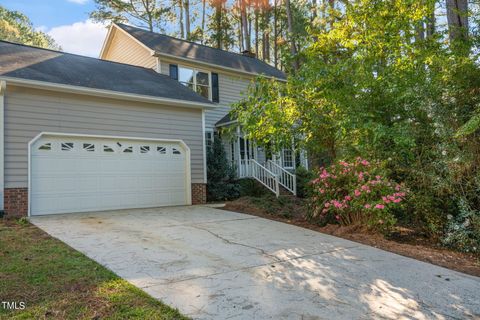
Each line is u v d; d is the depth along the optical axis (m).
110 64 12.52
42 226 6.86
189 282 3.89
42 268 4.14
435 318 3.21
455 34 7.53
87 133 9.20
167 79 12.97
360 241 6.20
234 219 8.15
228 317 3.05
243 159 14.51
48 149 8.64
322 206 7.59
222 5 26.25
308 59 9.03
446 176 6.32
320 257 5.11
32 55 10.49
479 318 3.24
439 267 4.87
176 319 2.97
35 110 8.44
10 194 8.00
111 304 3.21
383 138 7.15
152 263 4.54
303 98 8.07
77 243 5.48
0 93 7.93
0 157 7.88
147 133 10.35
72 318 2.91
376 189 6.65
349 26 8.33
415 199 6.58
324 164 10.23
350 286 3.96
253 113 8.44
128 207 9.89
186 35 26.05
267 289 3.76
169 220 7.85
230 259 4.85
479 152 5.98
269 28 27.33
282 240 6.14
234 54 18.78
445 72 6.51
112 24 16.67
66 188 8.85
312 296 3.62
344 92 7.48
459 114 6.29
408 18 7.77
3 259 4.47
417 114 7.00
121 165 9.84
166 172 10.77
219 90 15.70
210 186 12.45
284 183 13.25
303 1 21.66
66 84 8.68
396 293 3.80
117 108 9.80
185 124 11.23
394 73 7.22
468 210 6.03
